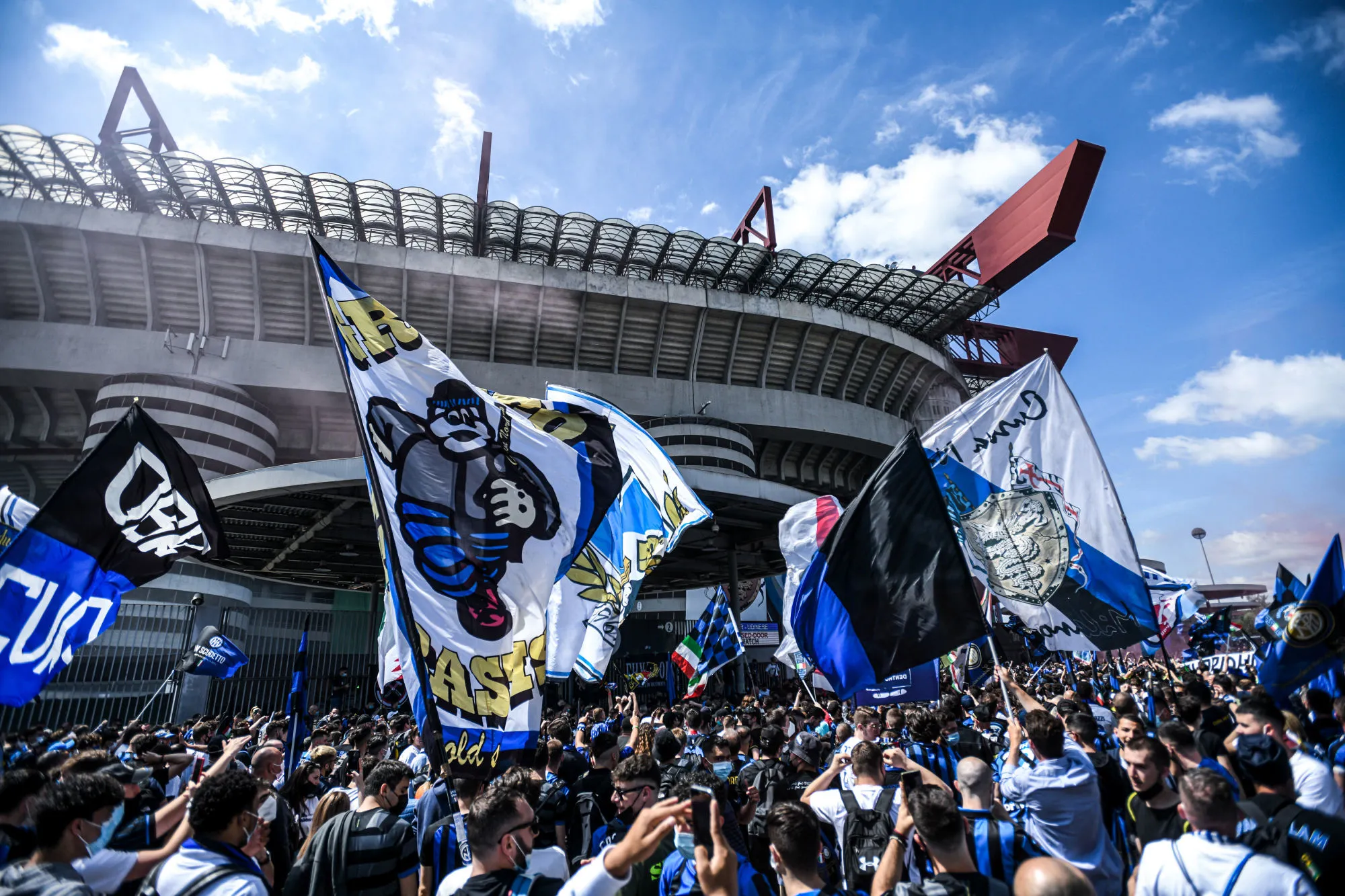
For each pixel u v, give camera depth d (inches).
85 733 433.1
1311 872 134.1
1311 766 190.5
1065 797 176.9
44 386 1765.5
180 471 287.9
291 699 362.6
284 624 1806.1
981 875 123.7
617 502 378.9
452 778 189.8
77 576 253.4
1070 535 301.0
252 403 1790.1
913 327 2407.7
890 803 182.4
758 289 2144.4
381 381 242.5
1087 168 2309.3
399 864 178.2
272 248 1726.1
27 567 243.1
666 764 263.6
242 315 1807.3
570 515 266.2
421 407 246.2
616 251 1983.3
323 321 1828.2
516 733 208.4
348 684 1440.7
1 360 1658.5
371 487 224.2
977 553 312.8
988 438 324.8
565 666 335.6
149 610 1237.7
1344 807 184.1
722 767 265.6
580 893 110.9
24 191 1707.7
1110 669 804.6
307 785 275.3
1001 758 280.4
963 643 233.0
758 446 2266.2
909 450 264.7
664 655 1560.0
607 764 249.9
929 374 2468.0
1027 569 304.8
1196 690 330.0
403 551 217.5
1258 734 185.5
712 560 1707.7
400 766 197.3
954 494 320.2
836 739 319.6
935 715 250.7
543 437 276.2
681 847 144.0
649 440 395.2
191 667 572.7
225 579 1847.9
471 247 1937.7
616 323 2006.6
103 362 1699.1
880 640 246.1
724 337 2096.5
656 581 2016.5
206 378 1723.7
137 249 1697.8
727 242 1952.5
